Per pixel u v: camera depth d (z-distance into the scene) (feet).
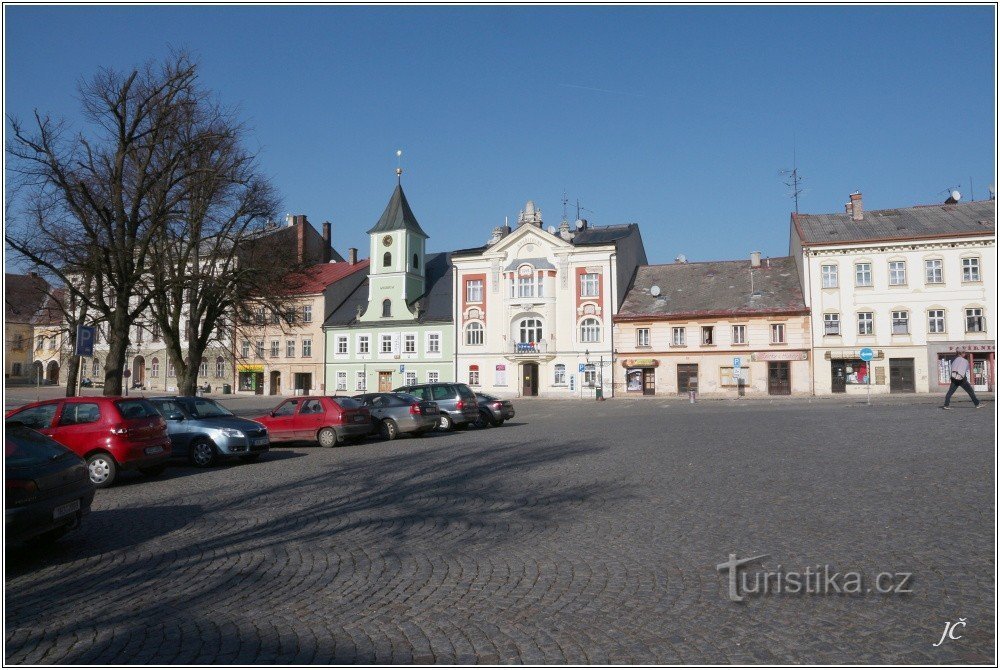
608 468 45.88
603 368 190.08
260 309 108.88
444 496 37.99
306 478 46.96
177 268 95.45
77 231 81.30
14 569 25.64
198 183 86.84
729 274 197.57
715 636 17.52
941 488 34.30
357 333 211.82
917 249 171.42
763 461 46.03
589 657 16.61
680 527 28.76
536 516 31.99
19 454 26.58
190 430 56.03
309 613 19.99
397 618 19.39
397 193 215.31
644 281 205.05
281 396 214.69
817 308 176.55
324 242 251.19
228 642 18.08
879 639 17.03
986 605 18.89
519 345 195.62
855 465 42.63
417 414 77.25
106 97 82.02
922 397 146.82
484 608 19.97
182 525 32.48
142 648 17.83
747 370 180.45
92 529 32.14
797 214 197.47
